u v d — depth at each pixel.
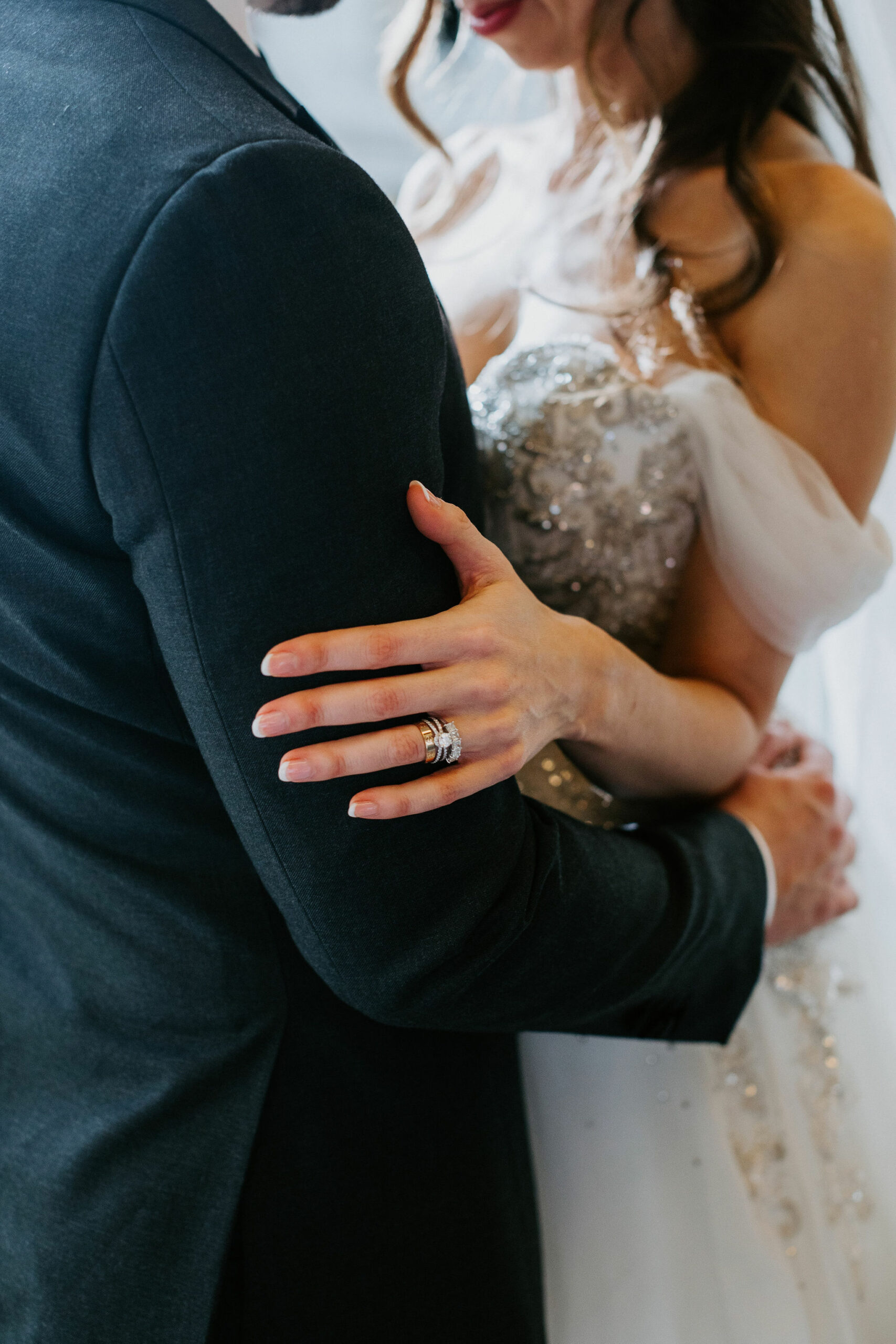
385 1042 0.87
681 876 0.98
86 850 0.82
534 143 1.49
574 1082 1.13
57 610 0.71
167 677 0.75
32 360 0.61
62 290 0.60
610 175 1.36
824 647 1.46
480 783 0.70
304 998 0.84
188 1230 0.78
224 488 0.61
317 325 0.62
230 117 0.62
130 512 0.63
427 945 0.73
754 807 1.19
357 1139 0.85
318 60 2.43
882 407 1.17
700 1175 1.11
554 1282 1.10
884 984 1.35
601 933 0.85
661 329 1.23
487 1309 0.88
